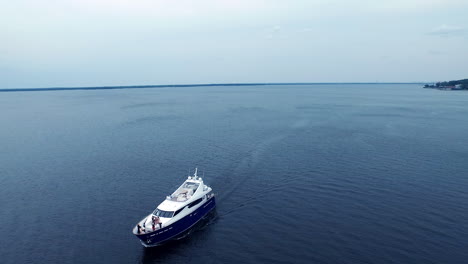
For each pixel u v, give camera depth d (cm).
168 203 4412
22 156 7981
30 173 6631
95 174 6531
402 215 4612
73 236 4150
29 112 18650
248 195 5428
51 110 19725
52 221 4538
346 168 6762
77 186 5869
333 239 4000
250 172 6556
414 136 10075
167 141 9575
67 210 4884
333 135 10300
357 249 3772
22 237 4119
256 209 4900
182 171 6681
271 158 7575
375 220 4475
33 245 3934
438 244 3850
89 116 16138
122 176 6397
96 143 9406
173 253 3828
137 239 4109
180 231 4197
